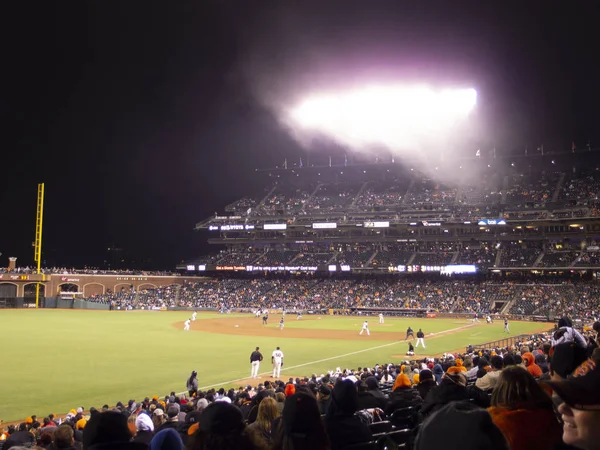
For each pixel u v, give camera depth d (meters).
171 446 5.42
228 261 116.62
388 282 102.25
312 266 106.81
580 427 2.74
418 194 110.62
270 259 114.06
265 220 116.62
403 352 43.25
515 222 93.44
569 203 92.75
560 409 2.86
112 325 67.06
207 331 60.88
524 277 93.69
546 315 77.88
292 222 112.81
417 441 2.98
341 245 113.31
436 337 55.00
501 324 71.50
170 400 18.62
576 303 78.75
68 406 23.77
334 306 95.56
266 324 71.50
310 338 54.25
